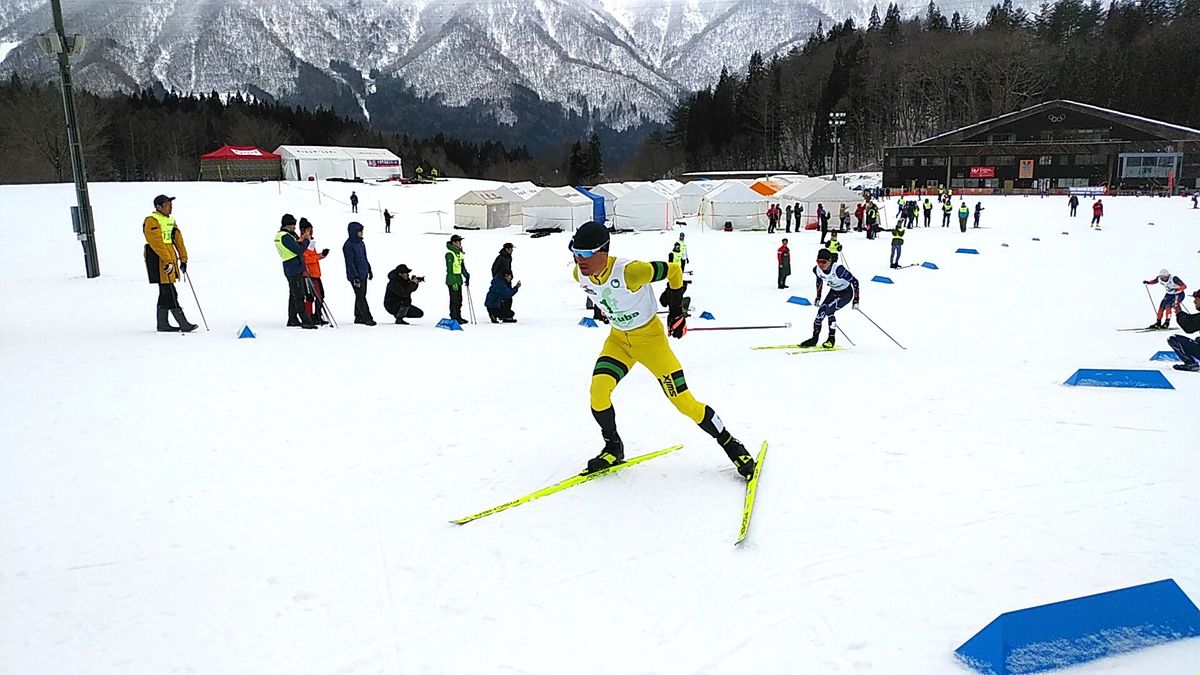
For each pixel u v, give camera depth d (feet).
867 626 8.94
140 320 35.96
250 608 9.76
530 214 124.67
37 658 8.70
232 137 300.20
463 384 22.50
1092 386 20.84
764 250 88.94
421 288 57.57
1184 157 205.16
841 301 29.27
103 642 9.02
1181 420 17.02
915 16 446.60
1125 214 127.65
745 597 9.74
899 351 28.45
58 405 19.34
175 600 9.96
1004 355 26.84
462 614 9.55
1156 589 8.60
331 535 11.87
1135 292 47.60
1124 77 284.82
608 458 14.42
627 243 102.32
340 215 128.57
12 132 205.16
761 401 19.90
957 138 226.58
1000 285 53.31
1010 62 294.05
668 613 9.43
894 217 139.44
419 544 11.53
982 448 15.35
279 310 42.22
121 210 102.32
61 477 14.28
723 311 44.47
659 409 19.20
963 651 8.14
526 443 16.46
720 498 13.03
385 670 8.41
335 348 28.32
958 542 11.03
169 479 14.23
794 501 12.80
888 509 12.32
